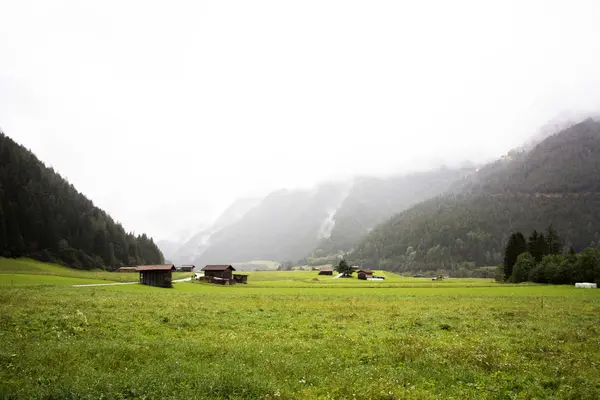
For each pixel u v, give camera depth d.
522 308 44.16
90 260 189.88
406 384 15.02
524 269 133.75
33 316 26.89
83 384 13.01
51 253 179.12
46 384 13.20
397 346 21.28
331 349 20.52
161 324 27.88
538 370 17.38
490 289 89.44
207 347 19.36
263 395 13.12
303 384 14.54
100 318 28.75
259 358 17.58
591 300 56.22
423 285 110.31
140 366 15.73
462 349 20.53
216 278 119.81
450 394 14.17
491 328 29.72
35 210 189.88
